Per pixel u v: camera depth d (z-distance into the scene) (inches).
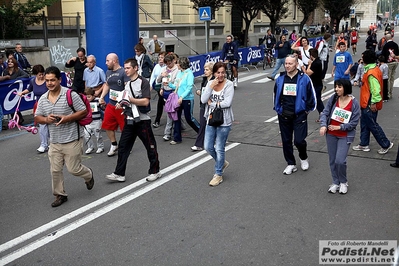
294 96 240.1
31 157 308.3
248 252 167.9
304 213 200.8
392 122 368.8
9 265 164.2
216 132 236.8
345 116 211.8
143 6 888.3
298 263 159.6
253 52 820.6
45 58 733.9
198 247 172.9
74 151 215.6
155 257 166.4
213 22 1080.8
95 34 393.7
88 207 215.2
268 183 240.5
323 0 1598.2
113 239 181.5
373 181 238.4
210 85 230.8
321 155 285.9
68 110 209.9
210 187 237.0
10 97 400.2
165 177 254.4
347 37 1248.8
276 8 1020.5
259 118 399.9
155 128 375.9
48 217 205.5
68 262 164.9
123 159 246.5
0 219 205.2
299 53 413.7
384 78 436.8
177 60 327.9
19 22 742.5
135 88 238.4
